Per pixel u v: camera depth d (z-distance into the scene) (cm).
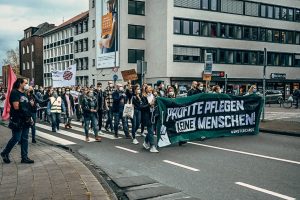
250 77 4728
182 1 4194
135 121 1191
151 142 1027
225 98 1312
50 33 7288
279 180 698
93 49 5378
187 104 1173
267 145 1134
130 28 4550
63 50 6794
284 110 2978
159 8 4266
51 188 588
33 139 1147
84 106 1224
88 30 5572
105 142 1212
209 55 1634
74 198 534
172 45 4138
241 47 4653
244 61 4697
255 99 1403
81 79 5881
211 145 1139
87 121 1238
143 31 4622
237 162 868
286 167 812
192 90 1349
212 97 1265
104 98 1509
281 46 5050
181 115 1155
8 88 999
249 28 4741
